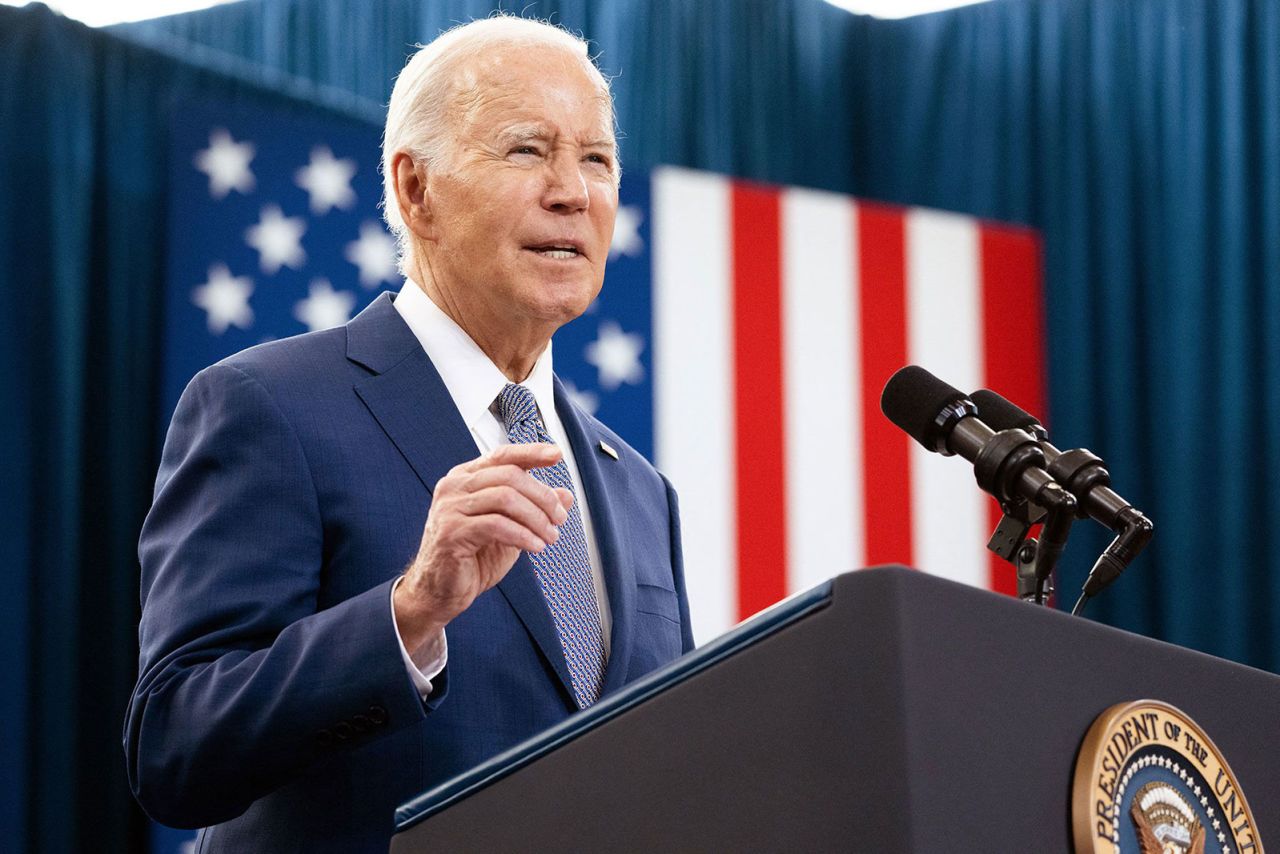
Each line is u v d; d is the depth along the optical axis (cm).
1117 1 1262
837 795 210
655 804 229
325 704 314
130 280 993
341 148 985
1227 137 1220
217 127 966
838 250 1109
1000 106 1271
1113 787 227
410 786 351
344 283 967
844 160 1270
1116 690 242
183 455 385
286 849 352
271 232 960
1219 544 1184
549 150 423
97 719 936
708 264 1073
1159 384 1216
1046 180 1254
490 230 414
